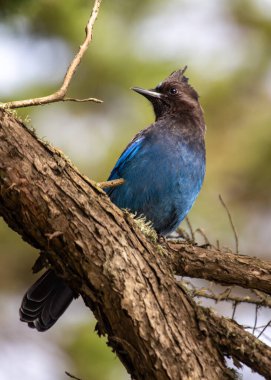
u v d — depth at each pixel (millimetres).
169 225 12148
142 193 11820
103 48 14992
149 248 8453
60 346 15008
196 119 13078
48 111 15406
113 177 12125
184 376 8070
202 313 8430
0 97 14844
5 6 11656
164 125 12336
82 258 8156
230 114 16156
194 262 9336
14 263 16344
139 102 15570
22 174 8047
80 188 8273
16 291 16469
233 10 16125
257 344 8367
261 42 16266
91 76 15188
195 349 8227
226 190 16234
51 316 10273
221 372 8250
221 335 8398
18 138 8117
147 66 15164
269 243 16641
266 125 16094
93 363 14414
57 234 8102
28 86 14969
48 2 13789
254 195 16250
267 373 8281
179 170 11867
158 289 8289
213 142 16188
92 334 14750
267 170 16109
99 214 8266
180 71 14016
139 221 9180
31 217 8125
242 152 16094
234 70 16125
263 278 9195
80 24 14148
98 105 15547
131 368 8273
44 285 10320
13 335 15945
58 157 8258
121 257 8219
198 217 16062
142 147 11961
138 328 8102
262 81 16172
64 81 8422
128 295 8133
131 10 14945
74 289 8484
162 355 8078
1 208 8203
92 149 15664
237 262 9289
